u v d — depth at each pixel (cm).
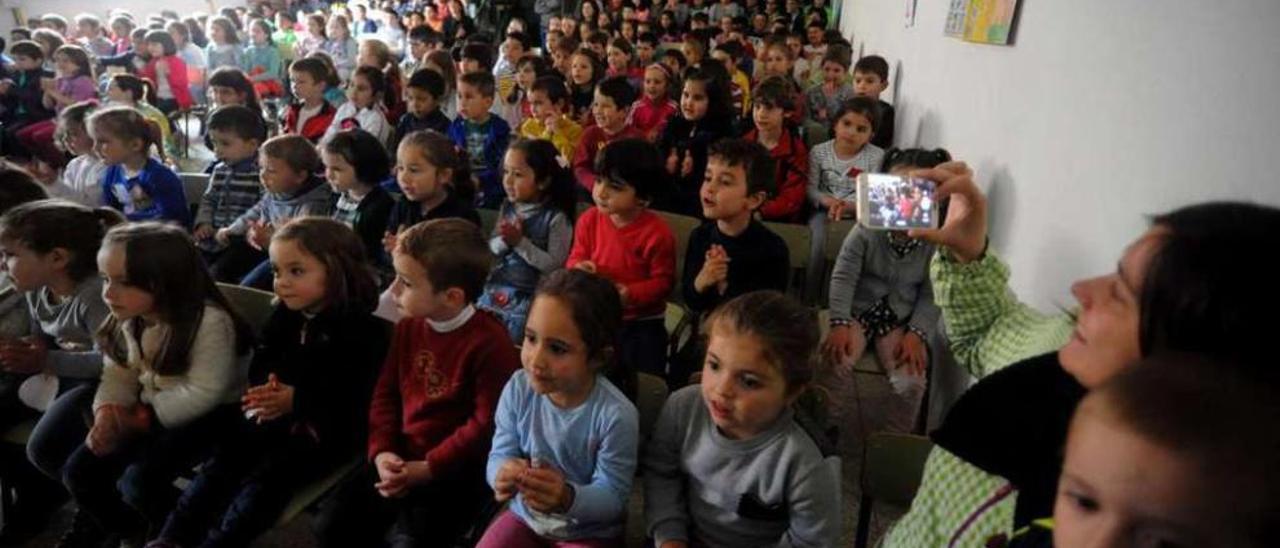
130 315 168
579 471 145
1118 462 43
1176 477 41
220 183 303
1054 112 177
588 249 240
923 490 104
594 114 372
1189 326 52
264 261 274
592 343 139
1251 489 40
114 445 169
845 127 325
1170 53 129
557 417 145
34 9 986
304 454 166
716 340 125
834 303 228
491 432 161
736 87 517
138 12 1105
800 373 125
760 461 130
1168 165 125
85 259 184
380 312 211
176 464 170
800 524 128
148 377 173
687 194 337
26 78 544
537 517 144
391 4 1095
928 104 331
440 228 162
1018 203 195
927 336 222
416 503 157
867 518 145
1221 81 114
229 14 931
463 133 377
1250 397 42
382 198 269
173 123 620
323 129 443
